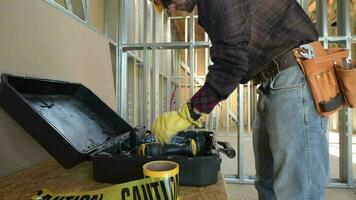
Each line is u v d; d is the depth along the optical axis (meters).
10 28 0.95
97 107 1.20
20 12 1.00
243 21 0.66
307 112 0.79
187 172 0.67
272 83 0.84
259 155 1.01
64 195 0.61
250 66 0.85
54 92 1.06
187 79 5.00
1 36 0.90
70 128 0.94
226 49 0.66
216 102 0.71
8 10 0.94
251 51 0.81
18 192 0.70
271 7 0.78
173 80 4.82
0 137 0.87
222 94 0.69
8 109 0.79
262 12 0.77
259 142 1.00
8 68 0.93
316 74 0.80
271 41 0.81
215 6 0.66
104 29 2.20
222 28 0.66
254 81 0.94
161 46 2.56
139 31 3.02
